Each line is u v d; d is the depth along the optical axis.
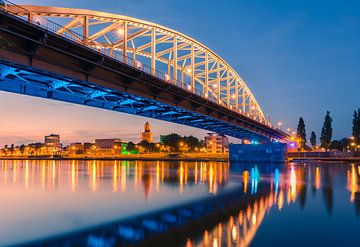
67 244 17.61
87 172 70.25
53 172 71.88
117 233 19.52
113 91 39.03
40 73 29.73
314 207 25.75
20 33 25.80
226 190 37.22
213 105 64.12
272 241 17.20
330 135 172.38
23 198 32.25
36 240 18.36
